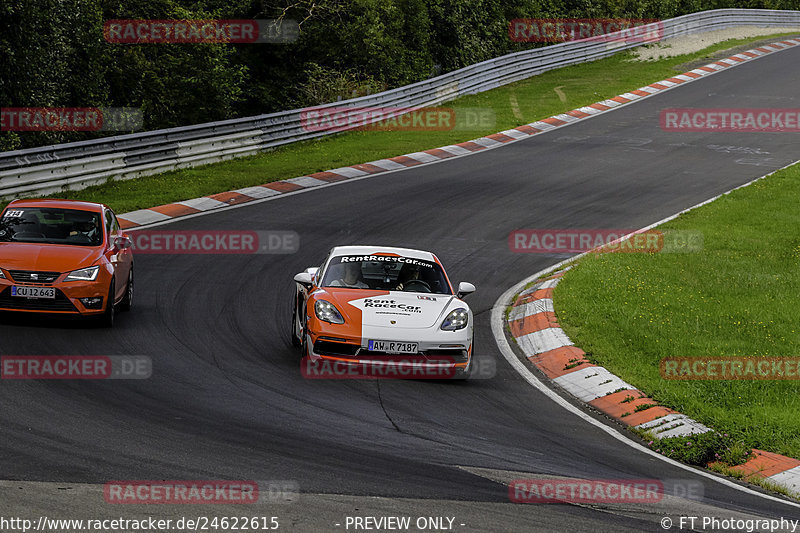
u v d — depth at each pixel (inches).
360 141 3565.5
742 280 1846.7
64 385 1058.1
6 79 2928.2
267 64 4589.1
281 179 2832.2
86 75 3314.5
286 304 1610.5
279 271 1856.5
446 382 1229.7
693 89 4827.8
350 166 3078.2
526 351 1453.0
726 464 1010.1
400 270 1332.4
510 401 1167.0
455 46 5285.4
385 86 4458.7
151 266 1830.7
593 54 5585.6
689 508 814.5
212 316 1494.8
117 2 3582.7
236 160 3122.5
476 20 5383.9
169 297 1606.8
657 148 3585.1
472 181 2928.2
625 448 1026.1
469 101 4471.0
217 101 3932.1
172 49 3752.5
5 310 1305.4
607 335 1482.5
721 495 884.0
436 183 2886.3
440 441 959.6
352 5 4549.7
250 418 984.9
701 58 5625.0
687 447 1024.9
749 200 2689.5
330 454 879.1
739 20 6747.1
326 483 788.6
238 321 1475.1
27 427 890.1
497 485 824.9
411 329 1181.1
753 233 2278.5
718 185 2982.3
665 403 1186.0
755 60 5625.0
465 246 2178.9
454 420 1048.8
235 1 4355.3
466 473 853.8
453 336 1192.2
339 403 1073.5
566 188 2881.4
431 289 1310.3
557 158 3356.3
